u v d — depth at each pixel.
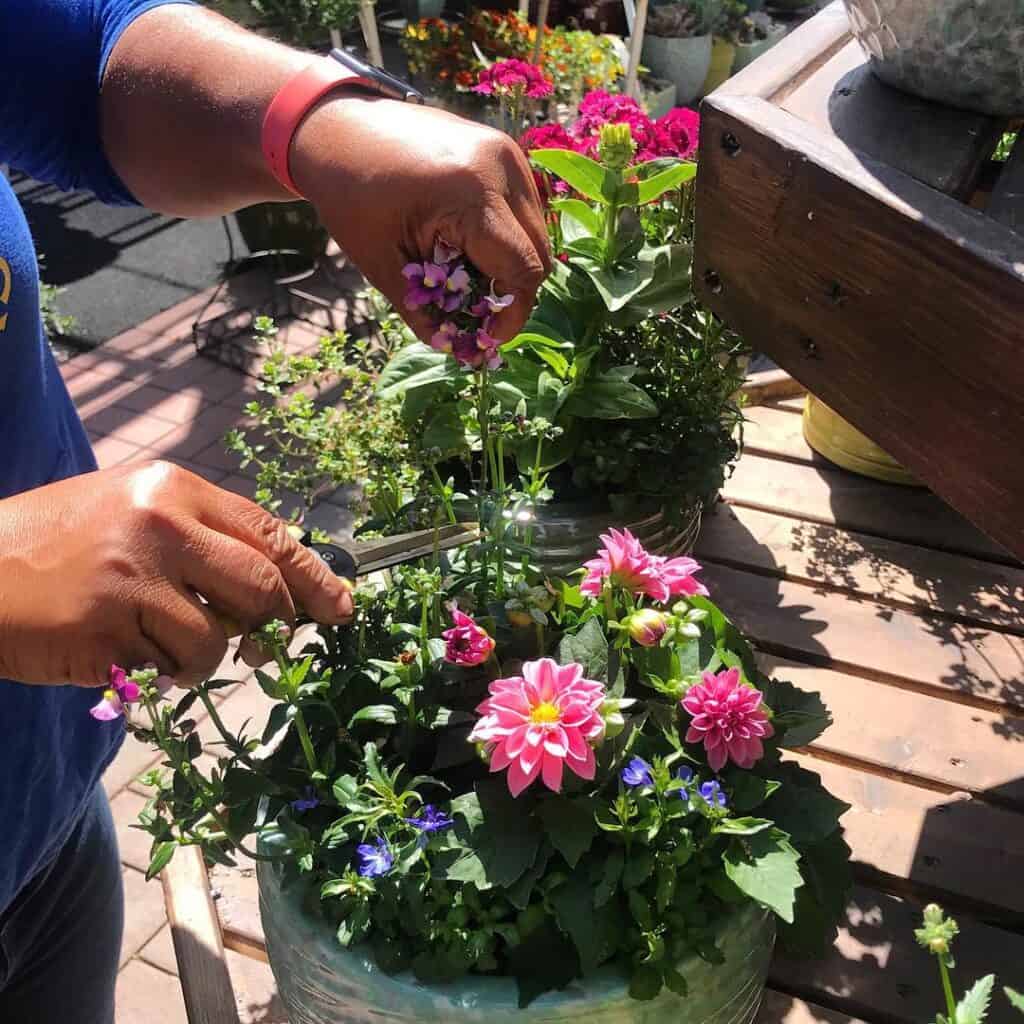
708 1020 0.77
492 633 0.87
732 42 4.84
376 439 1.21
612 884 0.72
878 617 1.31
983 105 0.77
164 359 3.02
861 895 1.02
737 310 0.82
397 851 0.73
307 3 3.00
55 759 0.87
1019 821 1.07
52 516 0.55
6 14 0.82
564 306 1.29
